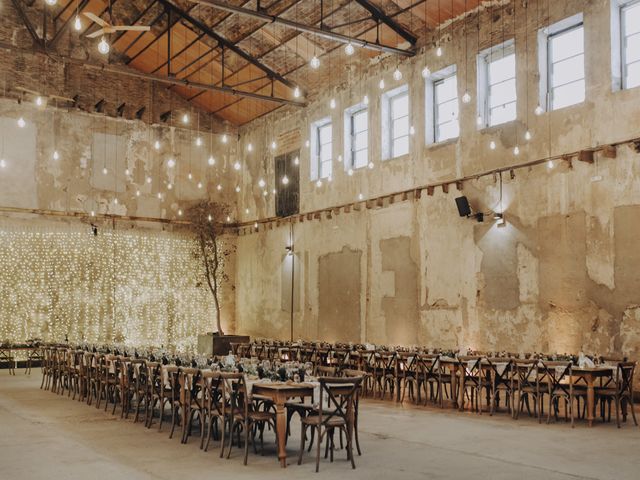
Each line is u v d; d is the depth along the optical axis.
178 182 23.27
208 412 8.10
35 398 13.10
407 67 17.02
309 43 18.30
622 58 12.47
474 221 14.81
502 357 11.58
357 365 14.01
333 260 19.34
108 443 8.52
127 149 22.34
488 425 9.66
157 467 7.13
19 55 20.75
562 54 13.59
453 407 11.55
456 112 15.84
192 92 23.14
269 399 8.11
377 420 10.13
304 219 20.77
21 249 20.27
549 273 13.13
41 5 21.14
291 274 21.22
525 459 7.39
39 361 20.39
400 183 17.09
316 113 20.53
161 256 22.70
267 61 19.77
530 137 13.73
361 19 16.33
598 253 12.27
